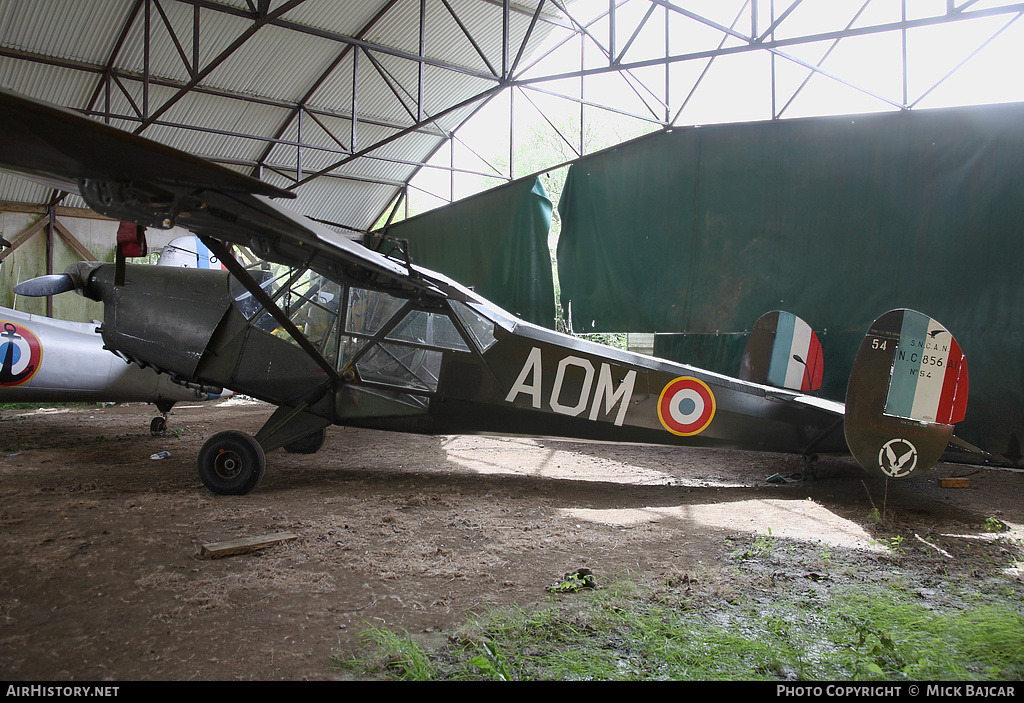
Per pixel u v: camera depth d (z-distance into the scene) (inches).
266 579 134.3
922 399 191.8
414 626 113.7
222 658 100.7
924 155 291.1
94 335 335.9
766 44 335.3
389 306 229.9
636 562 150.3
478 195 482.6
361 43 433.1
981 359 277.3
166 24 388.2
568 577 138.7
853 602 126.9
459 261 501.7
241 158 594.6
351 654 102.4
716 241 350.9
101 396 331.9
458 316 227.6
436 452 305.6
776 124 331.9
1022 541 171.8
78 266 266.1
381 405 231.3
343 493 212.8
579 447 329.4
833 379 315.6
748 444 234.5
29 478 227.3
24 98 119.2
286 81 521.7
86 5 411.8
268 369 231.0
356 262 194.9
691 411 229.6
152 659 100.0
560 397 227.9
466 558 150.6
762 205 336.2
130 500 195.6
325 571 140.1
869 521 189.5
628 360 228.5
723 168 348.5
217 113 532.1
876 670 94.7
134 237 191.8
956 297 283.6
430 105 595.2
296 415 226.7
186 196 162.7
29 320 312.0
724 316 347.6
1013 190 269.0
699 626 114.4
